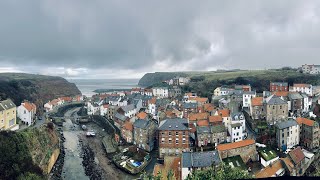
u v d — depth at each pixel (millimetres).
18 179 76125
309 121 107250
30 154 86500
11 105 110375
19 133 88375
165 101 178250
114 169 96875
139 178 84375
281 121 112625
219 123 114688
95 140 133500
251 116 130375
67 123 171875
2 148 78875
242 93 158000
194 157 78875
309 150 102000
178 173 78938
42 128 107438
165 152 101875
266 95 152250
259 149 98375
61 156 109875
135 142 116562
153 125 115375
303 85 174375
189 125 113312
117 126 146875
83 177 90812
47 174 90875
